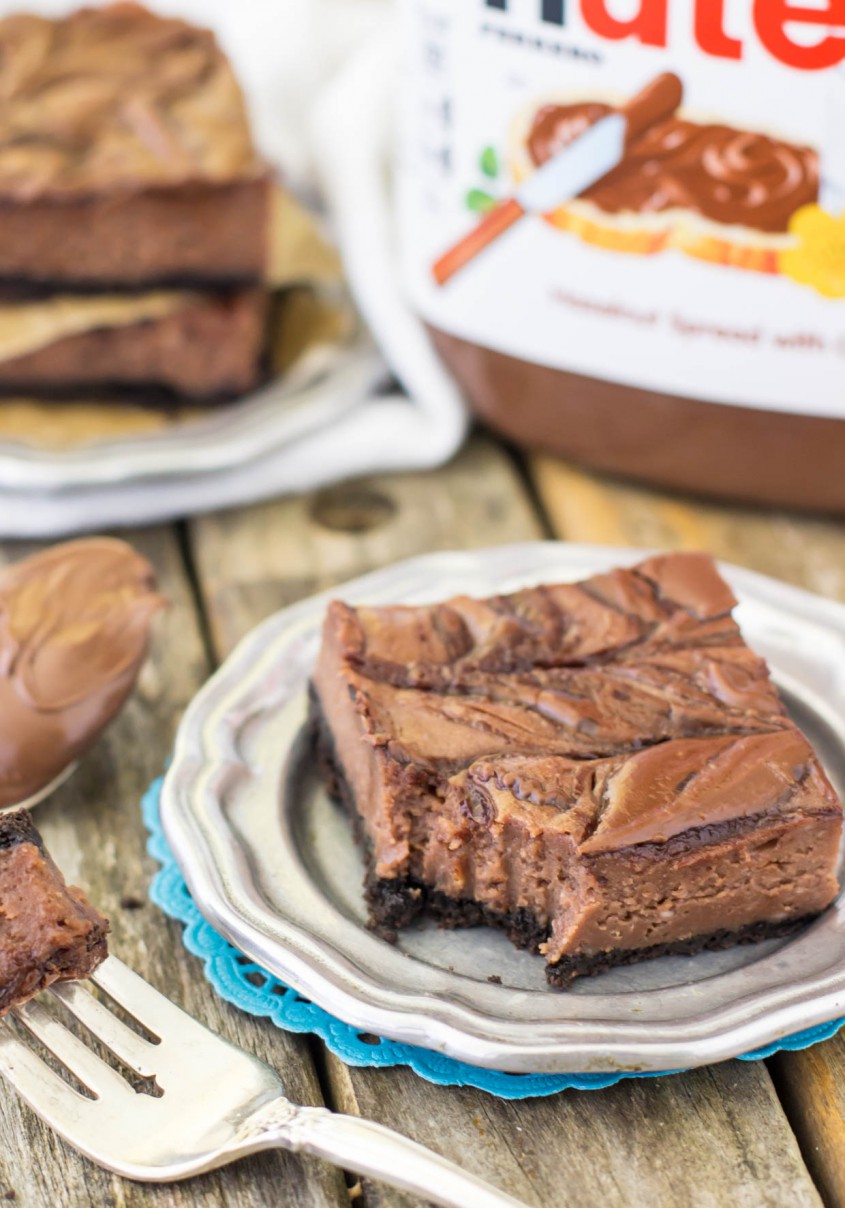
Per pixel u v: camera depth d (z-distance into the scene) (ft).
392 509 1.89
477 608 1.52
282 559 1.82
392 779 1.42
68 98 1.96
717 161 1.63
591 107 1.65
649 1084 1.38
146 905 1.49
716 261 1.66
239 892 1.42
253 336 1.97
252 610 1.76
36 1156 1.34
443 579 1.68
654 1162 1.34
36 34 1.99
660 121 1.63
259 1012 1.40
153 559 1.82
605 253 1.69
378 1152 1.29
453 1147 1.35
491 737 1.43
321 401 1.90
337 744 1.50
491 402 1.85
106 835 1.54
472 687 1.47
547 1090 1.35
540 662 1.49
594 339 1.73
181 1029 1.37
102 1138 1.32
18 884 1.37
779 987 1.37
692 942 1.42
